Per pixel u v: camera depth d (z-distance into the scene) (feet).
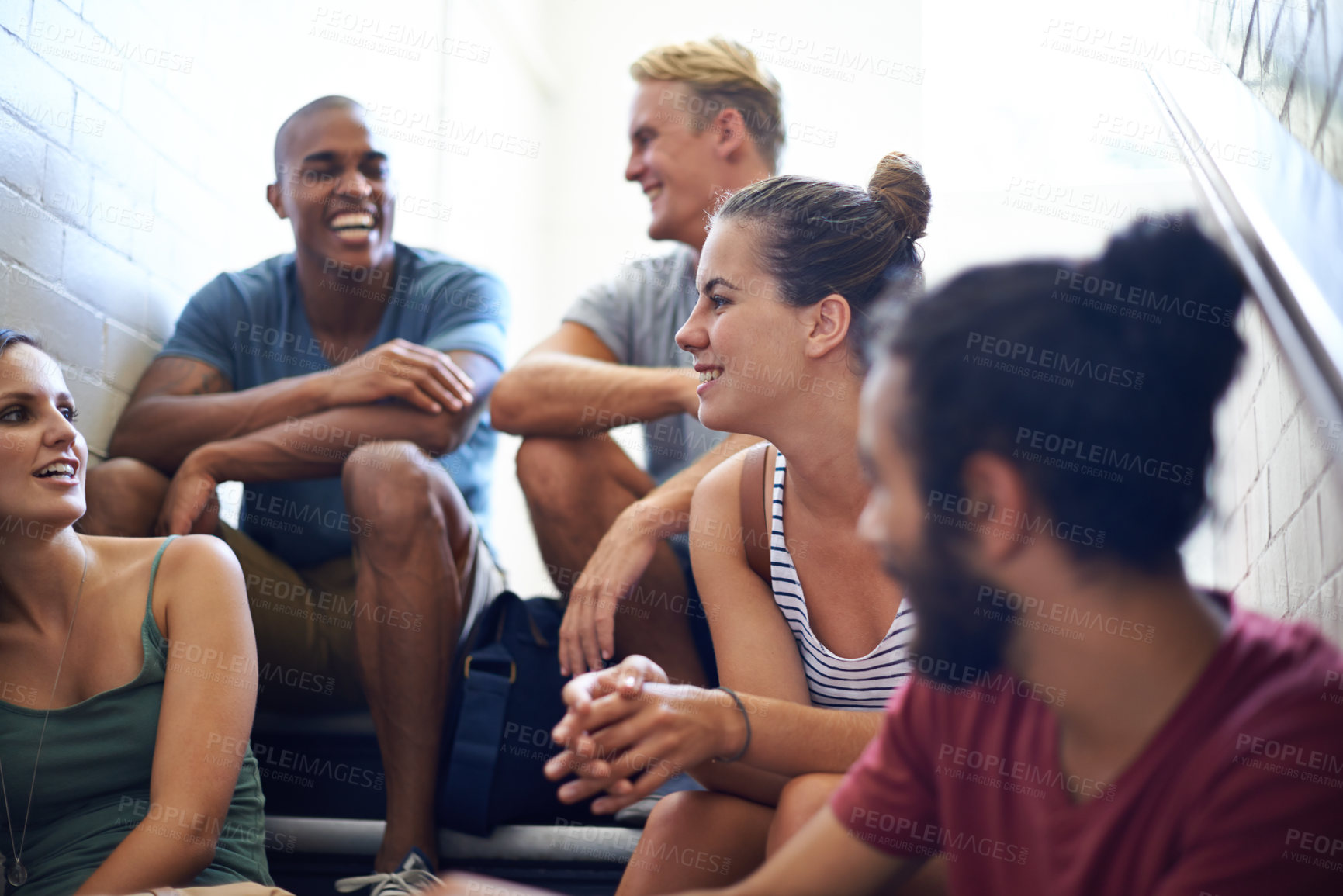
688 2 10.92
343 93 7.91
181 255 6.29
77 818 3.61
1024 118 9.68
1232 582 3.96
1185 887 1.75
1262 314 2.26
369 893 4.03
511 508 9.50
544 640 4.58
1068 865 2.04
